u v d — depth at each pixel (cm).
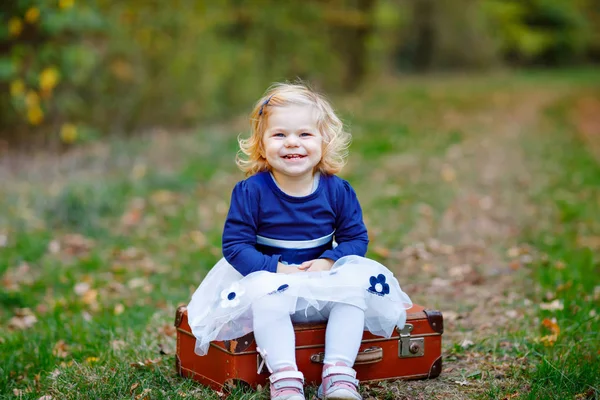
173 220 624
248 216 284
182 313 297
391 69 2689
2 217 599
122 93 1006
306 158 282
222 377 277
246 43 1355
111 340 362
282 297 264
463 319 392
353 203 300
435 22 2822
